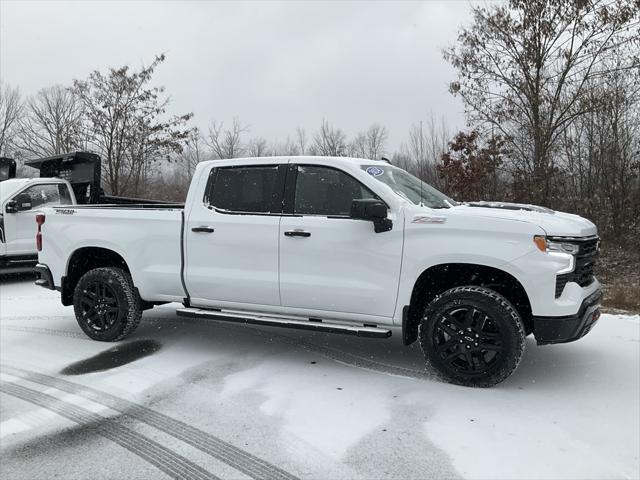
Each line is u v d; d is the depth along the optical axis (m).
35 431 3.56
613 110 13.74
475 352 4.11
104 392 4.22
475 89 14.22
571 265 3.92
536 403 3.83
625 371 4.47
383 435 3.38
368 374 4.51
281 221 4.64
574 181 14.65
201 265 4.99
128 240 5.34
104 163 19.77
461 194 14.30
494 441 3.28
